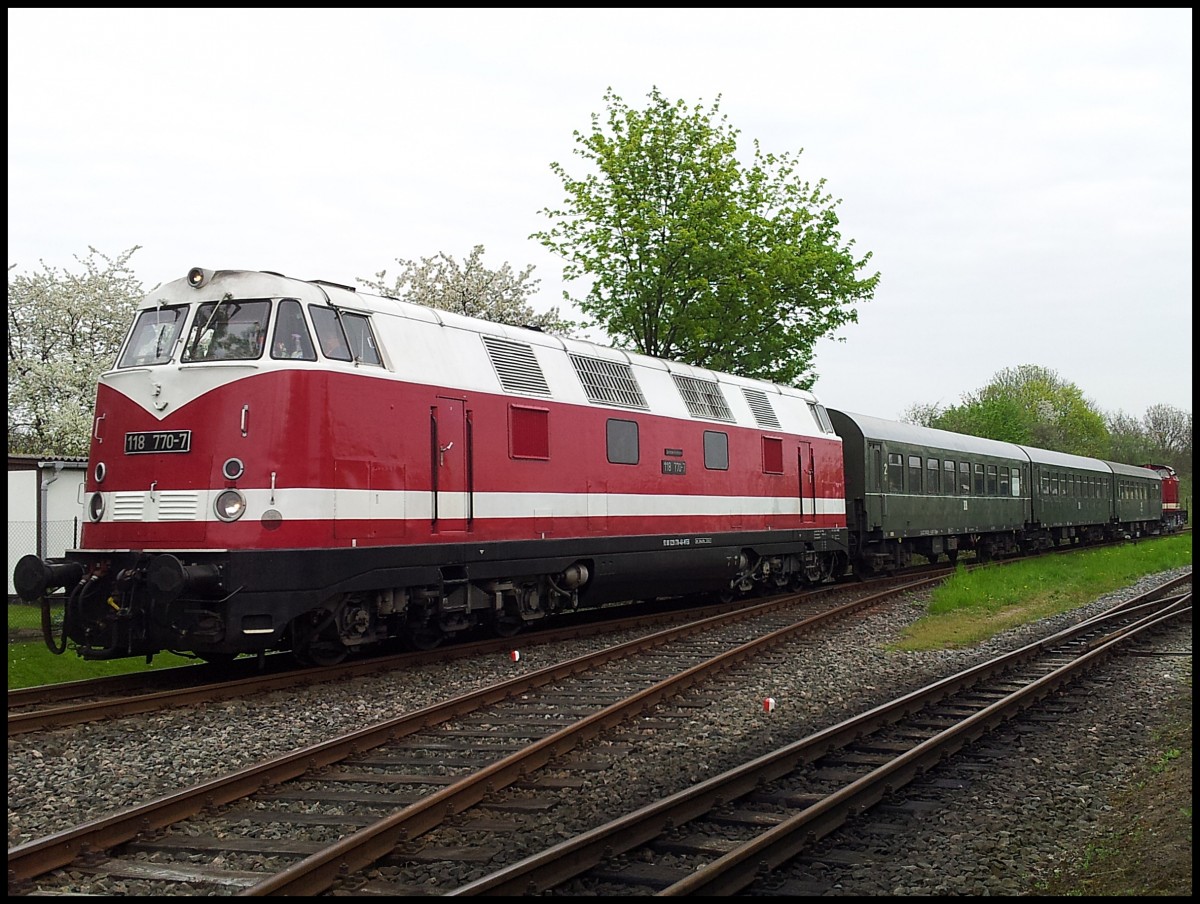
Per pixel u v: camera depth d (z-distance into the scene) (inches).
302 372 400.8
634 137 952.3
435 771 295.9
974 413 2471.7
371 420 425.4
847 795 258.5
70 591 411.8
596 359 589.3
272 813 257.6
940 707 384.2
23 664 558.3
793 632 553.6
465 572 476.1
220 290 417.1
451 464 466.3
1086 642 542.0
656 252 964.6
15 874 210.7
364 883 212.7
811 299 1027.9
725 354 1024.9
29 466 802.2
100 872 219.0
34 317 1221.1
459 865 222.5
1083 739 343.6
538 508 518.6
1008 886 216.8
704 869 204.2
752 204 997.8
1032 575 927.0
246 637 385.7
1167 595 782.5
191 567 382.3
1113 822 259.8
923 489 1003.3
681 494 632.4
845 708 390.9
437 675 438.6
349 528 411.5
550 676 425.1
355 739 311.9
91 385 1177.4
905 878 221.6
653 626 613.3
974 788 288.8
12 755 304.0
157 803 243.4
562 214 984.3
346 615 428.1
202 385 398.6
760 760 280.5
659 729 349.7
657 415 617.3
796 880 220.7
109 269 1269.7
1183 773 287.9
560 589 548.4
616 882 213.9
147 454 405.1
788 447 758.5
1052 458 1416.1
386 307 453.4
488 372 498.0
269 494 388.8
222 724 348.5
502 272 1209.4
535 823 250.4
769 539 722.2
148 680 428.8
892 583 897.5
